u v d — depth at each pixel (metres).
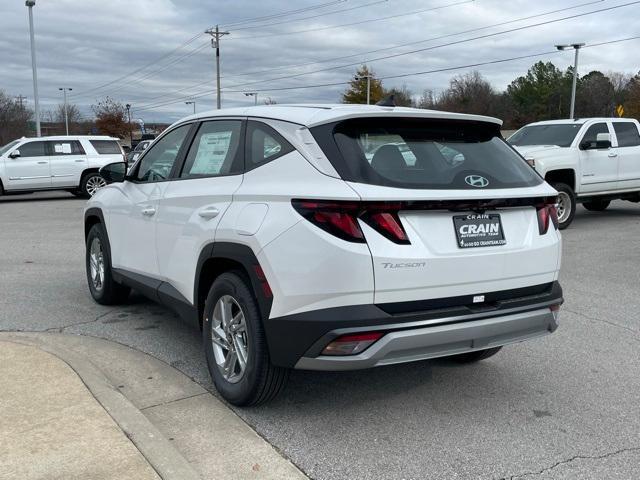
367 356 3.37
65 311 6.27
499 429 3.86
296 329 3.47
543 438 3.76
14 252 9.74
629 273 8.45
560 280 8.02
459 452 3.57
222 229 3.97
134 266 5.48
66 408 3.76
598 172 12.43
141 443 3.37
